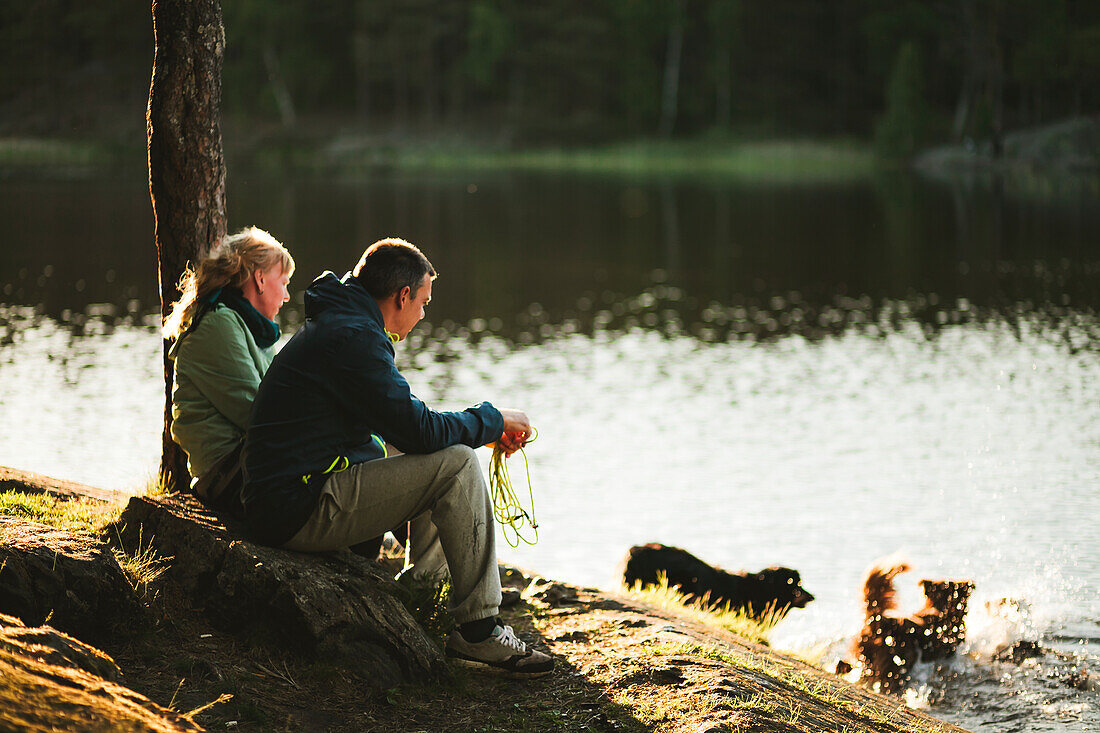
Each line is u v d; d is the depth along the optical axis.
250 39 94.75
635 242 37.78
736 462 12.20
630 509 10.58
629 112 100.19
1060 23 87.94
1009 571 8.47
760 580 7.54
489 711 3.85
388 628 3.96
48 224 37.47
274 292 4.59
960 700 6.17
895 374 16.77
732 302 24.59
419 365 17.53
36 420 13.02
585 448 12.84
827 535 9.69
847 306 23.69
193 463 4.45
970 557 8.90
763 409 14.68
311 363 3.93
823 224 43.09
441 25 99.44
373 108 101.06
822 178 72.44
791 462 12.13
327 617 3.88
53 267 27.55
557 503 10.81
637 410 14.66
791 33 102.31
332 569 4.11
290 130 92.94
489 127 98.12
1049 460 11.94
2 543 3.58
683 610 6.31
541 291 26.45
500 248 35.88
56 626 3.55
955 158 82.44
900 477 11.46
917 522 9.96
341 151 89.56
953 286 26.20
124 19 55.28
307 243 34.69
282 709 3.62
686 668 4.24
